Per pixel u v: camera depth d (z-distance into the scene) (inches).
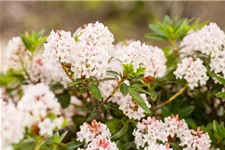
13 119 14.2
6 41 59.4
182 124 17.5
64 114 21.7
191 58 18.6
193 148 17.1
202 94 19.6
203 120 20.3
